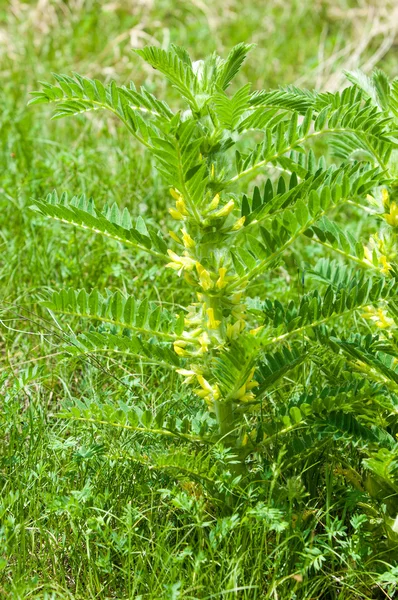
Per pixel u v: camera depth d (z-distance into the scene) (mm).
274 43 7141
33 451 2818
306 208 2283
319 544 2568
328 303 2430
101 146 5117
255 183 4965
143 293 3896
